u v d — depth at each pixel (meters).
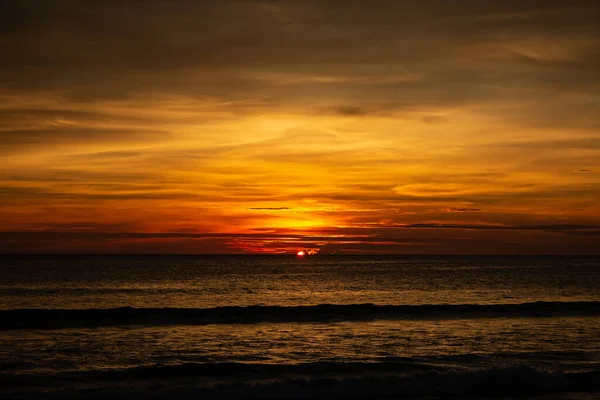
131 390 14.67
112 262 173.25
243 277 80.38
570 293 48.34
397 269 115.50
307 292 51.38
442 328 24.94
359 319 27.42
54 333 23.31
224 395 14.52
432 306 30.81
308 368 17.22
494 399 14.55
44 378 15.81
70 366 17.59
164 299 43.69
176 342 21.61
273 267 131.75
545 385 15.49
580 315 28.73
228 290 53.59
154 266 132.38
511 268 118.75
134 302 41.28
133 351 19.94
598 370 16.88
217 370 16.88
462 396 14.76
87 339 22.08
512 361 18.28
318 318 27.56
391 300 42.88
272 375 16.52
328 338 22.55
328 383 15.35
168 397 14.29
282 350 20.22
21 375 16.05
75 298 43.53
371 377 15.76
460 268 120.50
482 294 47.66
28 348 20.30
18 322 25.34
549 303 31.78
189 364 17.25
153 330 24.20
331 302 41.69
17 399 13.82
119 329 24.33
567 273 90.69
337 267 132.50
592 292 49.38
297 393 14.77
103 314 26.92
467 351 20.05
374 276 83.19
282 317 27.66
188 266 136.25
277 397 14.55
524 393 14.96
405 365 17.59
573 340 21.98
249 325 25.64
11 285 58.16
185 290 53.09
